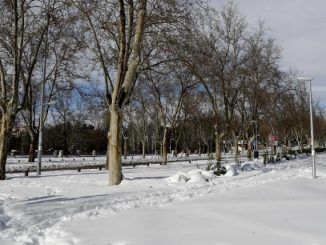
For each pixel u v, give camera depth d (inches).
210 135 3176.7
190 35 979.3
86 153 3560.5
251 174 1005.2
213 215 423.2
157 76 1633.9
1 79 1040.8
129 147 3863.2
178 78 1657.2
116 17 916.6
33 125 1879.9
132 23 833.5
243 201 503.8
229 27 1515.7
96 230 377.1
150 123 3398.1
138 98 2031.3
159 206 497.0
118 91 820.0
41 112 1250.0
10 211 483.2
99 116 3348.9
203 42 1187.3
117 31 951.6
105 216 443.2
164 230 368.2
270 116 2317.9
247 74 1590.8
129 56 863.1
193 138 3806.6
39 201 564.4
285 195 553.6
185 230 365.7
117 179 810.8
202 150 4183.1
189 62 1151.0
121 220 417.1
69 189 719.7
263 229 356.5
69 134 3334.2
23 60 1355.8
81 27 983.0
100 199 570.9
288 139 2989.7
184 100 1942.7
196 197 569.0
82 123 3476.9
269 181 789.9
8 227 402.6
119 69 821.2
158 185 765.3
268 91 1856.5
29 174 1205.1
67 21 978.1
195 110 2188.7
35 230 386.9
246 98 1891.0
